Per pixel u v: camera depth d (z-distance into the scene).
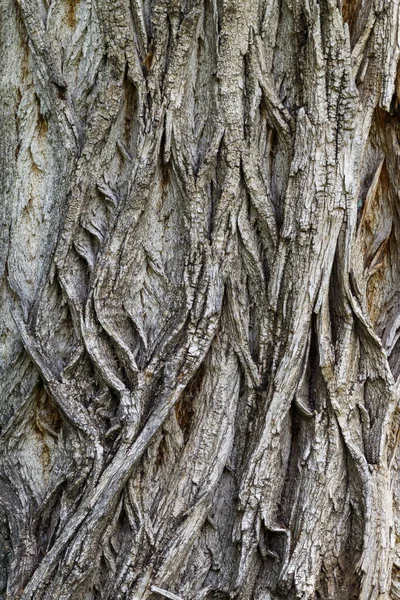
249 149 2.74
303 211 2.72
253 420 2.75
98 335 2.71
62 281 2.73
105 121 2.73
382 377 2.85
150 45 2.72
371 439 2.82
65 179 2.77
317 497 2.72
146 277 2.78
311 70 2.73
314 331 2.75
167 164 2.75
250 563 2.66
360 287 2.85
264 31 2.76
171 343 2.70
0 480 2.77
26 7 2.82
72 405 2.69
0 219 2.90
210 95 2.77
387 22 2.81
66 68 2.81
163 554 2.61
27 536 2.68
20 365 2.80
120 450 2.62
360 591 2.72
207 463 2.71
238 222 2.74
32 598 2.55
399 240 3.03
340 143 2.73
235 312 2.74
